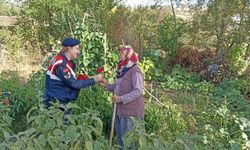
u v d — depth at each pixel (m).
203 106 7.10
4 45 11.11
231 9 9.48
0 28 11.94
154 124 5.49
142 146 2.20
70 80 4.52
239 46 9.88
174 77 9.63
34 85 6.43
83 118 2.50
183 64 10.55
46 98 4.57
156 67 10.34
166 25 10.64
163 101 6.68
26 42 11.48
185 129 5.57
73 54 4.59
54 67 4.51
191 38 10.40
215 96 8.27
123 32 10.04
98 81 4.87
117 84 4.61
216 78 9.86
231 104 7.54
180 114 5.75
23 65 10.76
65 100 4.58
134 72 4.48
